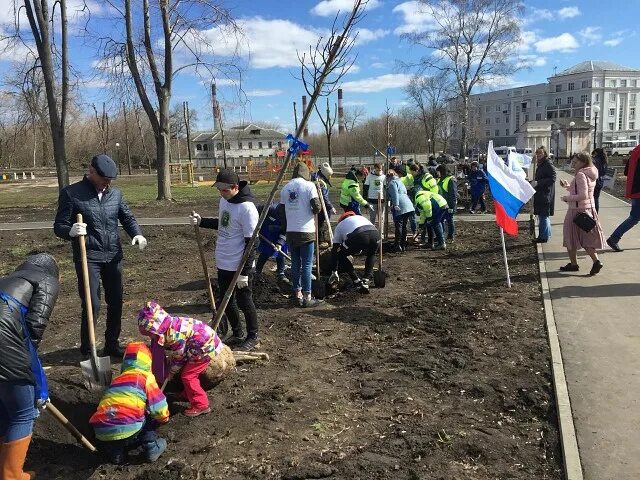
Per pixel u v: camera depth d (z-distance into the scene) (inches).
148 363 155.1
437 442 150.5
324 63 174.6
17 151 2691.9
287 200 282.0
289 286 330.3
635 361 197.6
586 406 166.1
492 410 169.2
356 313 273.4
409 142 3257.9
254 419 166.9
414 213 487.5
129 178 2218.3
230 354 193.3
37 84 864.9
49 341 244.7
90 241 205.9
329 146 1093.8
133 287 345.1
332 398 180.1
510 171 313.9
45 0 806.5
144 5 939.3
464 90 1791.3
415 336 238.2
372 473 137.0
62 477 144.5
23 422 126.7
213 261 431.2
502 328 242.7
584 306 265.1
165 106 980.6
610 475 132.3
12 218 778.8
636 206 380.5
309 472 136.9
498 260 396.5
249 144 4539.9
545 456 144.3
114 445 146.3
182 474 140.9
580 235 325.7
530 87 4503.0
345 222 305.3
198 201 978.7
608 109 4256.9
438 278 349.1
